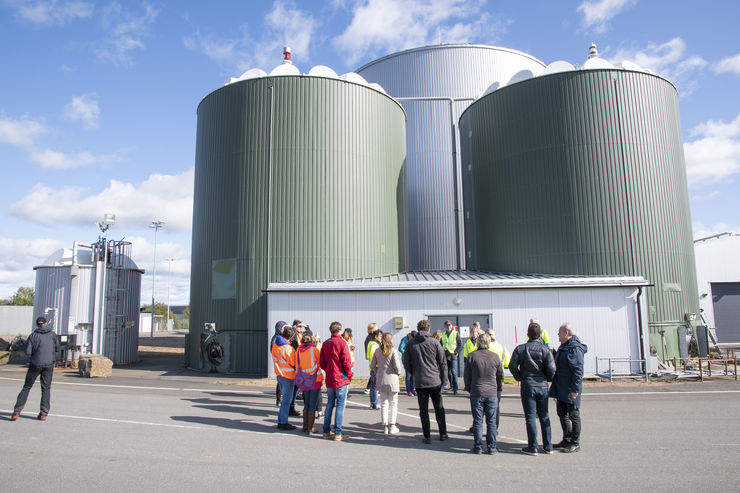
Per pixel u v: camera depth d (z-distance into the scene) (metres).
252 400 13.04
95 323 24.69
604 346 18.05
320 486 6.09
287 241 21.86
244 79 23.17
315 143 22.67
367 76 36.53
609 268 21.14
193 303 23.88
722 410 11.26
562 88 22.67
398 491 5.93
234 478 6.38
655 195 21.70
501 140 24.61
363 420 10.48
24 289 75.31
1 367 23.33
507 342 18.23
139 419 10.12
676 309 21.16
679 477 6.46
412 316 18.53
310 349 9.26
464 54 34.22
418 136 33.53
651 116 22.28
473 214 27.36
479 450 7.71
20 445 7.94
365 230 23.20
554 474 6.62
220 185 23.02
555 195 22.36
